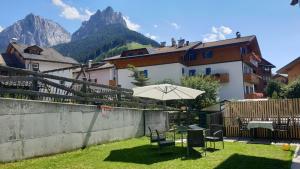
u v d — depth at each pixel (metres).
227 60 45.72
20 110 10.09
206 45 48.16
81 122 13.09
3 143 9.42
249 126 15.27
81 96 14.11
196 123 23.31
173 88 13.81
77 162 10.26
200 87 30.58
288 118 15.39
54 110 11.60
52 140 11.43
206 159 10.64
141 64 47.81
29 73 11.60
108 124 14.99
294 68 25.42
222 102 19.11
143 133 18.23
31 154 10.46
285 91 34.72
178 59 45.28
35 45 52.66
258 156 11.00
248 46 49.56
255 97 45.66
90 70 56.75
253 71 55.12
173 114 23.14
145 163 10.11
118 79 49.50
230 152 11.92
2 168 8.90
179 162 10.22
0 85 11.59
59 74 52.12
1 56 51.97
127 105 17.38
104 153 11.93
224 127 17.23
